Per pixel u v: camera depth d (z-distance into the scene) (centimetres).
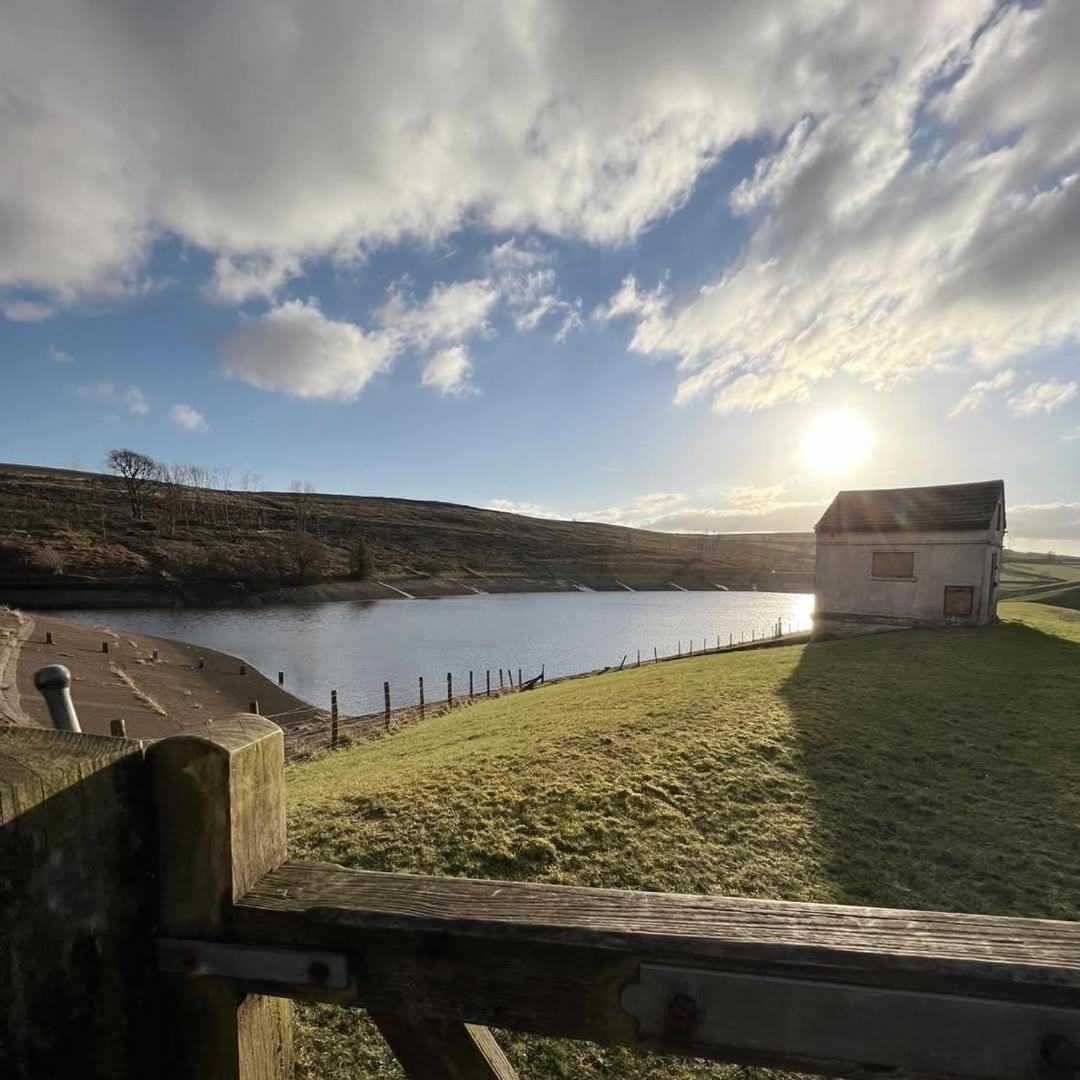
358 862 502
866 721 903
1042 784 692
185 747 112
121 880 110
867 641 1936
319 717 1973
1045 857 531
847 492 2567
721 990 100
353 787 689
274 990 115
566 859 506
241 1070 116
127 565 6281
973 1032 93
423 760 823
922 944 98
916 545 2264
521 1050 322
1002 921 103
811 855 529
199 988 116
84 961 103
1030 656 1517
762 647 2514
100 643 2897
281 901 114
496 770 701
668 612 6681
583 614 6328
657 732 837
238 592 6266
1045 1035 91
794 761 733
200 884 114
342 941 112
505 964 108
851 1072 97
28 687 1795
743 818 588
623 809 590
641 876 486
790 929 102
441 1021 114
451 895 115
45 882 97
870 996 96
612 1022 105
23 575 5547
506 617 5850
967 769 738
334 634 4391
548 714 1091
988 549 2153
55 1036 99
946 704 1019
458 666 3319
